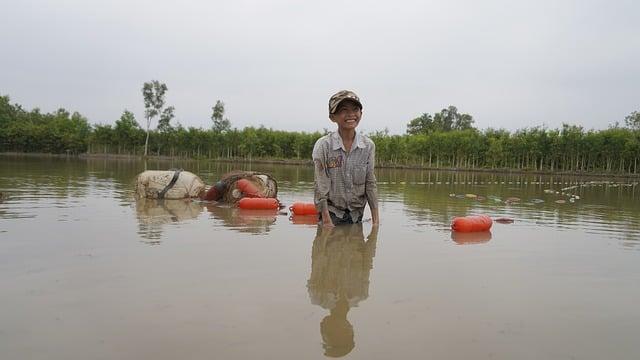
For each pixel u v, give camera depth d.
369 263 3.27
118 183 10.47
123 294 2.46
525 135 41.88
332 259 3.35
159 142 56.62
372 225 5.13
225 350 1.82
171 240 3.93
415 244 4.02
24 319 2.10
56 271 2.87
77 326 2.03
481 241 4.27
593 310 2.42
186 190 7.56
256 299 2.42
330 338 1.95
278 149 53.97
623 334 2.10
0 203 6.25
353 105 4.98
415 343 1.93
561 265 3.40
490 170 39.94
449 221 5.61
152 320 2.11
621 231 5.18
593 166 40.09
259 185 7.44
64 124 58.88
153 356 1.75
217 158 55.06
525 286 2.81
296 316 2.20
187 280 2.73
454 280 2.89
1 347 1.81
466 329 2.10
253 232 4.43
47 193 7.77
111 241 3.82
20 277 2.73
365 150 5.12
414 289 2.67
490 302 2.49
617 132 39.06
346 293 2.56
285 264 3.16
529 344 1.96
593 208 7.96
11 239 3.82
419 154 46.25
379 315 2.24
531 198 10.08
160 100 55.69
